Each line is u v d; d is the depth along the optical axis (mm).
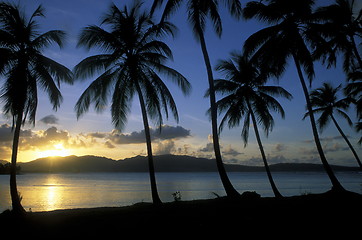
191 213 12375
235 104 23594
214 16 15008
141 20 17625
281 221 10836
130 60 17203
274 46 18047
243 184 81438
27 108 15570
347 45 18891
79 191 57656
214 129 15469
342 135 29234
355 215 11758
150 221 11102
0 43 14484
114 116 18016
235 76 23062
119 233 9602
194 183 91812
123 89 18234
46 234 9875
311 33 17703
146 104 18594
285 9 18062
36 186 76562
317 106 30703
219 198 17438
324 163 18375
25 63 14891
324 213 12234
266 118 23172
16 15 14820
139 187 72250
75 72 17172
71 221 11625
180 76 18125
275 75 19031
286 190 54844
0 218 12688
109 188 68500
